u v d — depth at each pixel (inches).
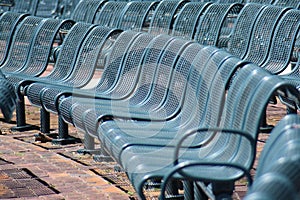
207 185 379.2
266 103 344.8
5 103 457.7
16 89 711.1
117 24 952.3
